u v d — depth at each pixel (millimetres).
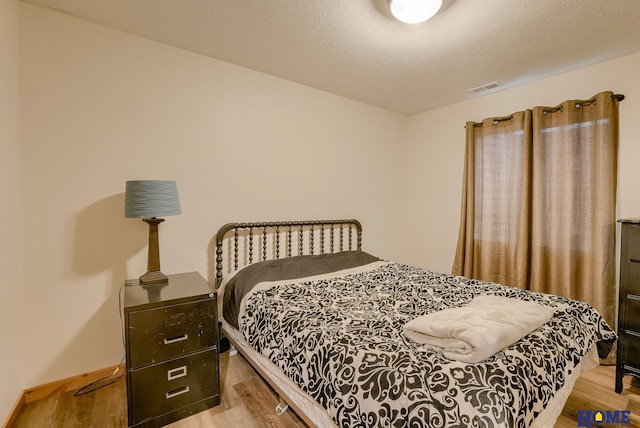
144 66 2076
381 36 1994
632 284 1806
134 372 1478
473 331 1091
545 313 1406
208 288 1768
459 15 1741
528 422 927
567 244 2410
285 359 1429
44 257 1783
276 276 2188
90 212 1915
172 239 2225
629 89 2211
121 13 1802
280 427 1546
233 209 2494
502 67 2426
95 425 1564
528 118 2627
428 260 3627
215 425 1564
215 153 2389
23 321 1729
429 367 1020
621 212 2258
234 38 2059
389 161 3648
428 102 3305
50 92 1785
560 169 2469
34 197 1749
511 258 2787
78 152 1873
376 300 1786
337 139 3145
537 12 1705
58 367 1834
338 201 3191
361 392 1030
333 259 2643
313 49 2186
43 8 1759
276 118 2701
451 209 3391
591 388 1898
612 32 1904
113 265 1993
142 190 1733
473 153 3070
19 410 1638
